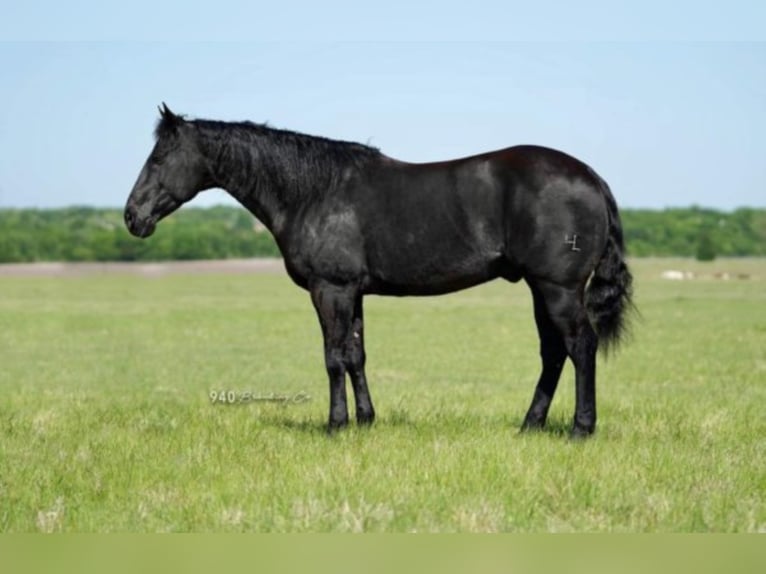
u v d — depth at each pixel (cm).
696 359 2002
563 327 888
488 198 887
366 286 948
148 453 891
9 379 1778
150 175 985
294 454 859
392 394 1459
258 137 966
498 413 1154
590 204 873
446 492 736
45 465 843
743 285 5397
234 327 2914
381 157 952
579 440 890
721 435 959
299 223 950
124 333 2731
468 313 3491
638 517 687
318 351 2297
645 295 4484
